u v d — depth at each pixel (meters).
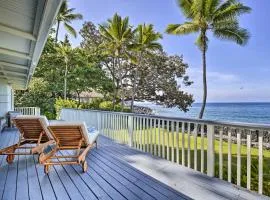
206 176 4.19
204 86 19.08
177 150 4.99
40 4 3.08
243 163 7.06
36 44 4.80
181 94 33.00
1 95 12.03
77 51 26.88
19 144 5.41
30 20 3.84
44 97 26.75
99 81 26.94
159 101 33.00
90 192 3.43
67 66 26.50
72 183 3.80
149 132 6.06
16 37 4.90
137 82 32.00
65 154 5.90
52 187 3.62
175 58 32.97
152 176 4.17
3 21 4.02
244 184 5.57
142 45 24.69
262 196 3.33
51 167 4.70
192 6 17.19
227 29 17.64
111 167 4.73
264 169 5.56
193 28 17.95
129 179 4.00
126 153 6.01
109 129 8.63
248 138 3.56
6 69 9.41
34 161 5.17
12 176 4.14
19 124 5.47
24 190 3.51
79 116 12.27
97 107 24.22
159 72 32.25
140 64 30.80
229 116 44.84
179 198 3.24
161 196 3.30
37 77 26.42
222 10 17.39
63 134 4.92
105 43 26.55
